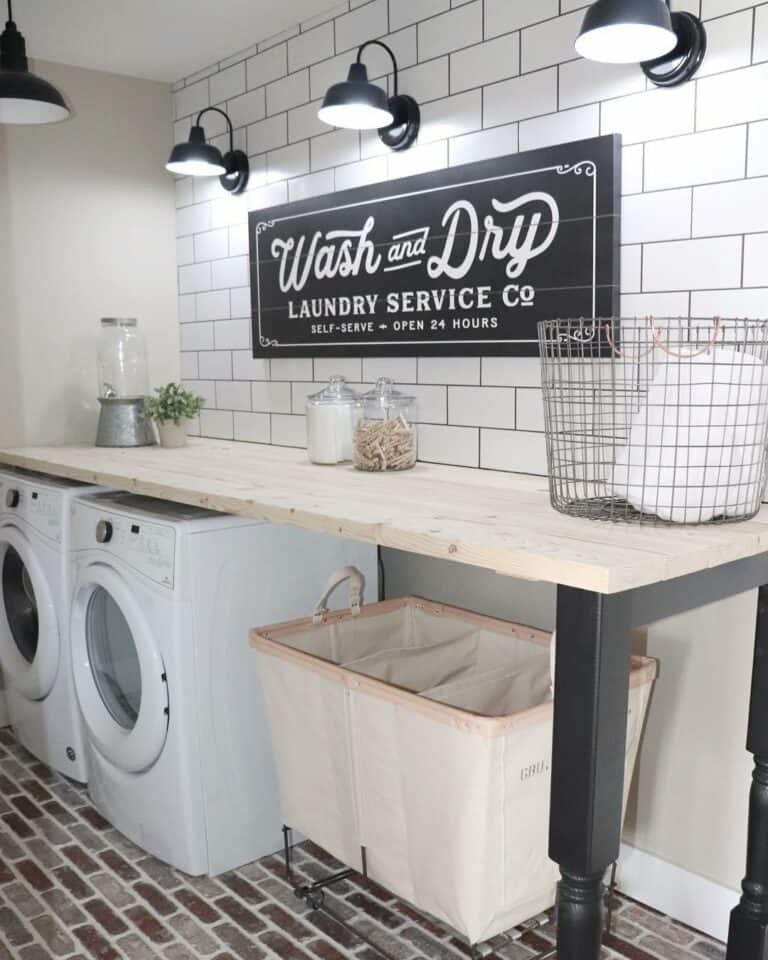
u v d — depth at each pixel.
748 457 1.55
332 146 2.66
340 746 1.90
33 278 3.06
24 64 2.29
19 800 2.60
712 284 1.82
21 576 2.86
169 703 2.15
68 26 2.73
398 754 1.76
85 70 3.12
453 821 1.66
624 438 1.96
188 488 2.08
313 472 2.34
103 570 2.31
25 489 2.74
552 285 2.09
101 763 2.42
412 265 2.43
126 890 2.15
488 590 2.40
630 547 1.39
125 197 3.25
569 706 1.34
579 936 1.36
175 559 2.09
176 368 3.41
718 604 1.90
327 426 2.44
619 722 1.34
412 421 2.36
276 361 2.98
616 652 1.32
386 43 2.45
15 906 2.09
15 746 2.96
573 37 2.01
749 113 1.73
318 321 2.75
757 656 1.71
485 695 1.91
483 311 2.26
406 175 2.44
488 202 2.21
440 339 2.38
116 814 2.40
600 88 1.97
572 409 1.96
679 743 2.00
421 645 2.31
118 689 2.42
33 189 3.04
